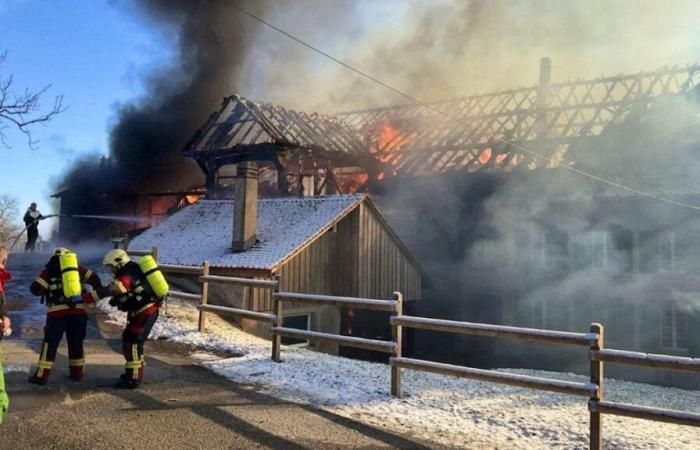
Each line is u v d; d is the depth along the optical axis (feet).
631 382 65.36
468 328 21.09
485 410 22.09
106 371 24.75
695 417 15.79
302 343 52.08
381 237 61.21
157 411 19.63
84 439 16.63
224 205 63.52
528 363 80.18
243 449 16.72
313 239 51.62
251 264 47.91
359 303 24.88
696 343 68.59
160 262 54.29
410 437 18.70
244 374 25.88
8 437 16.40
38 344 29.60
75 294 21.52
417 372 29.22
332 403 22.04
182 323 37.83
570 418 21.74
